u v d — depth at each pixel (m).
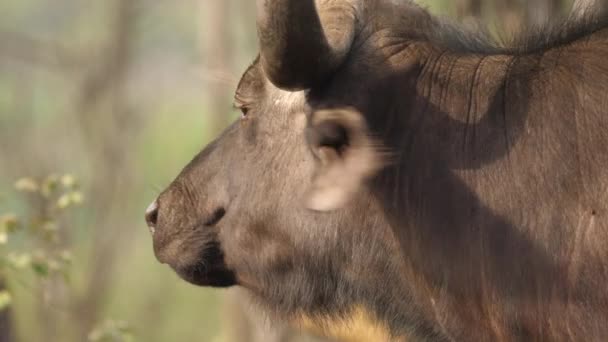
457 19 28.53
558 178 24.58
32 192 41.31
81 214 71.69
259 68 26.95
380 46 26.25
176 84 104.94
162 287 76.81
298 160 26.56
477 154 25.36
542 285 24.70
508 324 25.27
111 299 71.00
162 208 28.78
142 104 92.00
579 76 24.92
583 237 24.28
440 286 25.95
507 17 36.09
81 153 81.06
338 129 24.19
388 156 25.53
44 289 37.81
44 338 54.72
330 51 25.06
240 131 27.44
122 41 79.75
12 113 86.69
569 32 26.00
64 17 111.94
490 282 25.28
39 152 80.50
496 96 25.47
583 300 24.31
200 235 28.20
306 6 24.12
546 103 24.97
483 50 26.77
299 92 26.30
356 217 26.38
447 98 25.80
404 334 27.12
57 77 93.06
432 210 25.67
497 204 25.09
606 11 25.83
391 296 26.83
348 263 26.78
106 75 78.38
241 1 62.97
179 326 74.94
